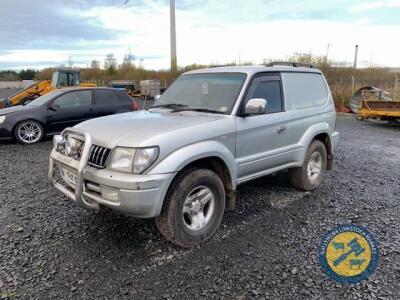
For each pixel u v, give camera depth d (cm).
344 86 1870
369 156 773
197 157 335
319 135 541
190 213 350
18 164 682
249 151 405
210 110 406
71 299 268
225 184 388
